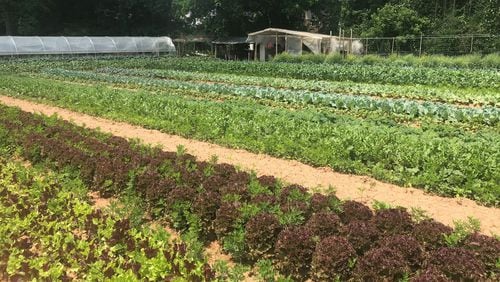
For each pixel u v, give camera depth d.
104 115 17.67
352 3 61.53
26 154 11.48
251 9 60.47
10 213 7.75
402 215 6.91
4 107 17.06
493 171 9.57
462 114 16.28
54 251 6.46
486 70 32.44
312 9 65.62
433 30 51.66
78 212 7.60
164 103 18.02
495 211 8.39
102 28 66.62
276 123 13.82
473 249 6.03
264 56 52.31
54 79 32.25
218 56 61.72
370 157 11.03
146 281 5.64
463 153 10.54
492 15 47.06
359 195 9.18
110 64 43.50
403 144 11.27
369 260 5.73
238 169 10.10
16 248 6.52
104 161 9.80
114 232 6.90
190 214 7.57
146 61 46.31
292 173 10.59
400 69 32.28
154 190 8.22
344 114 17.69
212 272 5.88
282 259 6.37
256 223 6.71
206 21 61.47
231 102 19.19
